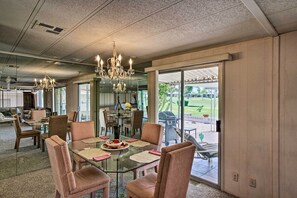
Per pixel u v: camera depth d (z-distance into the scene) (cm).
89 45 288
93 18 190
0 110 374
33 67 429
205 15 182
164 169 157
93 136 334
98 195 258
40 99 454
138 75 530
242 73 263
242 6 164
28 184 289
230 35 239
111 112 558
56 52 335
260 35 236
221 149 286
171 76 387
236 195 267
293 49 217
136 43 276
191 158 179
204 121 343
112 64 270
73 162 289
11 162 371
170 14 181
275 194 230
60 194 196
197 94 347
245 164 259
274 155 232
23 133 399
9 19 193
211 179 309
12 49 314
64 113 522
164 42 271
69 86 539
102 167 197
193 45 286
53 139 197
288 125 221
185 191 182
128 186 196
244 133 261
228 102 278
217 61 288
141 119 520
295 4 154
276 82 230
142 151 244
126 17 188
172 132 382
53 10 172
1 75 374
